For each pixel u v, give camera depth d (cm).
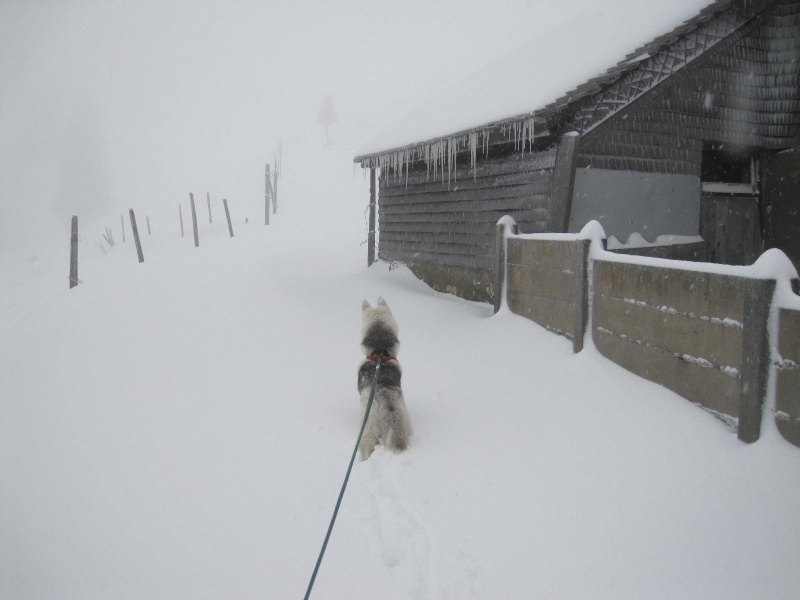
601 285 491
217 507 355
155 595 281
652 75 769
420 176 1161
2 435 509
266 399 532
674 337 396
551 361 522
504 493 339
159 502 367
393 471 379
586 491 325
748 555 255
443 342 684
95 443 462
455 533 306
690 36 785
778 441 305
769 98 884
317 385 568
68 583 301
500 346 607
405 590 263
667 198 823
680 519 286
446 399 508
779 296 308
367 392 434
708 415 361
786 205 873
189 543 321
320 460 407
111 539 333
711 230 882
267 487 374
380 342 473
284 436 450
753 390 316
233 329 782
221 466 407
